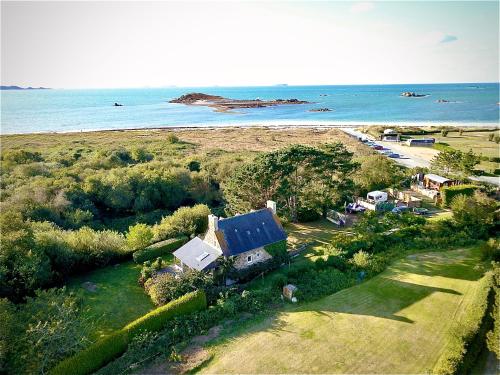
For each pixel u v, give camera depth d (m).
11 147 124.56
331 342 32.97
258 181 61.91
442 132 145.88
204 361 31.23
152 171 82.44
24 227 46.75
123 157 109.62
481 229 54.31
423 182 84.19
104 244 49.31
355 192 74.62
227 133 168.25
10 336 31.06
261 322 36.53
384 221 59.12
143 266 49.09
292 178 64.75
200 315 36.72
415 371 29.34
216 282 42.91
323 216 68.00
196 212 62.72
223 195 76.31
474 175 89.50
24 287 40.06
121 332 33.09
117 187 74.56
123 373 30.30
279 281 42.72
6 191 71.19
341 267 46.28
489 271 41.25
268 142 143.25
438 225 55.78
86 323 35.34
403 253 50.31
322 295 40.81
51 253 44.94
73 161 103.25
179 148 129.88
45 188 70.56
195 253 46.25
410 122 194.38
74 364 30.02
